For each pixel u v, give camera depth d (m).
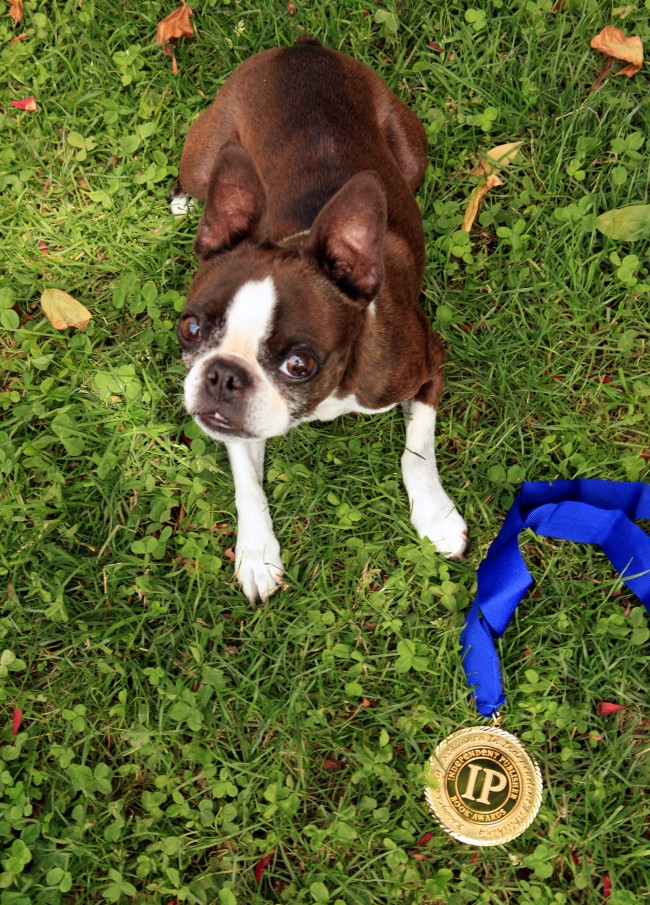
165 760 0.75
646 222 0.86
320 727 0.77
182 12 0.93
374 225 0.65
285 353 0.66
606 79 0.91
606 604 0.78
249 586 0.79
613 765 0.75
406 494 0.81
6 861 0.72
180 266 0.89
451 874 0.72
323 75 0.79
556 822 0.74
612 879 0.72
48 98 0.93
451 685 0.77
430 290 0.87
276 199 0.76
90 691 0.77
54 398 0.84
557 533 0.80
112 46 0.95
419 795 0.74
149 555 0.80
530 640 0.78
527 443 0.84
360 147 0.77
